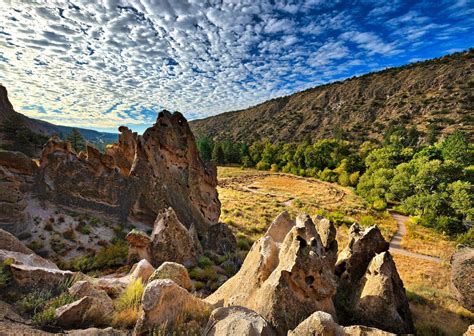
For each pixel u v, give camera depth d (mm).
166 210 19453
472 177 43312
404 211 47719
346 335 6816
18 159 19125
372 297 11039
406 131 112375
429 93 155250
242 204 50688
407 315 11336
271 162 119438
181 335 7270
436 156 56719
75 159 21656
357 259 13680
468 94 133125
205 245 23312
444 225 35938
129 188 22516
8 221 15117
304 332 6992
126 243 19141
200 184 28281
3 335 6250
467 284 12016
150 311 7340
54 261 15312
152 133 24562
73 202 20500
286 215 18344
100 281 11820
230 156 137125
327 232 14344
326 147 99562
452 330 13164
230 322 7043
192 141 27781
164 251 17500
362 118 166500
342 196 63938
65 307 7926
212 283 16234
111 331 7602
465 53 192500
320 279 9117
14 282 9000
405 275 21391
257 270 10906
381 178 55250
